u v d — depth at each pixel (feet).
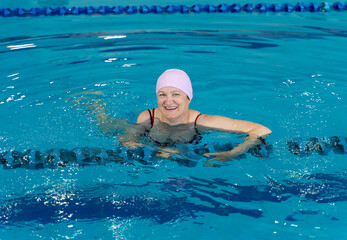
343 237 8.14
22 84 14.92
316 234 8.25
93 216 8.95
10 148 11.20
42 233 8.48
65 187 9.89
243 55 17.40
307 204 9.16
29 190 9.80
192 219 8.77
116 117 12.70
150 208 9.14
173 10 24.53
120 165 10.68
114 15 23.72
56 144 11.40
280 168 10.44
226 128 11.70
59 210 9.14
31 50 18.33
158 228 8.55
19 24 22.29
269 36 19.83
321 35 19.92
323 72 15.62
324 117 12.52
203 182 9.98
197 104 13.38
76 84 14.90
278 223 8.60
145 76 15.49
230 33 20.30
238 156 10.89
